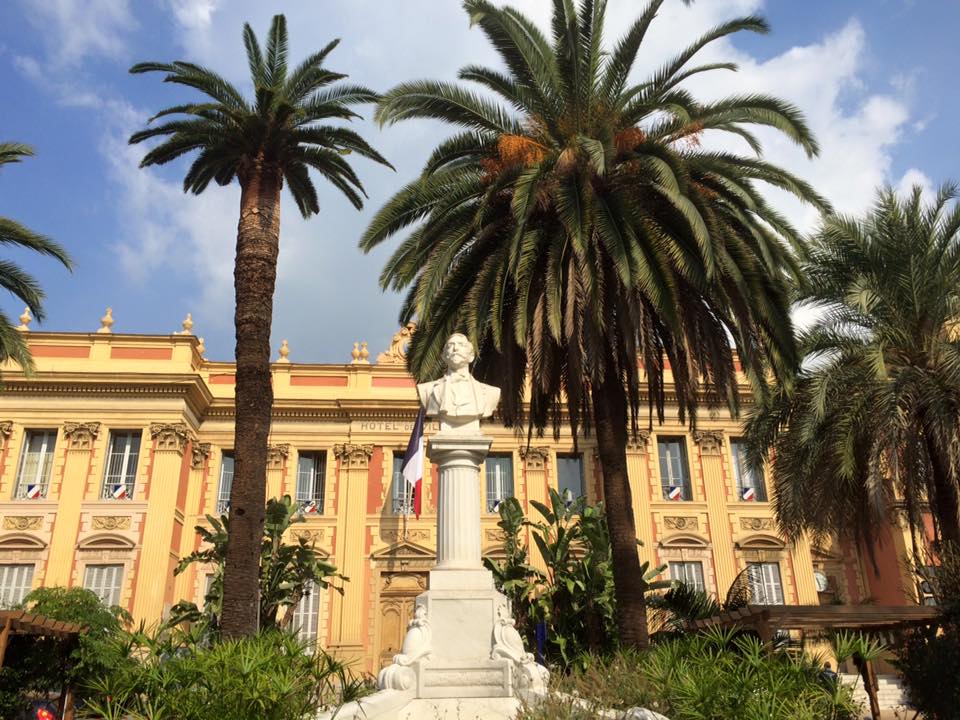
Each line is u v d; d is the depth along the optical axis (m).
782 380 15.73
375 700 8.81
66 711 17.30
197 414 32.22
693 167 15.58
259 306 17.95
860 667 13.23
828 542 32.16
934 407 15.60
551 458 32.72
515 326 14.34
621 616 14.97
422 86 16.25
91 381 30.39
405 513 31.55
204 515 31.12
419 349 16.20
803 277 15.71
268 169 19.45
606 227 14.13
